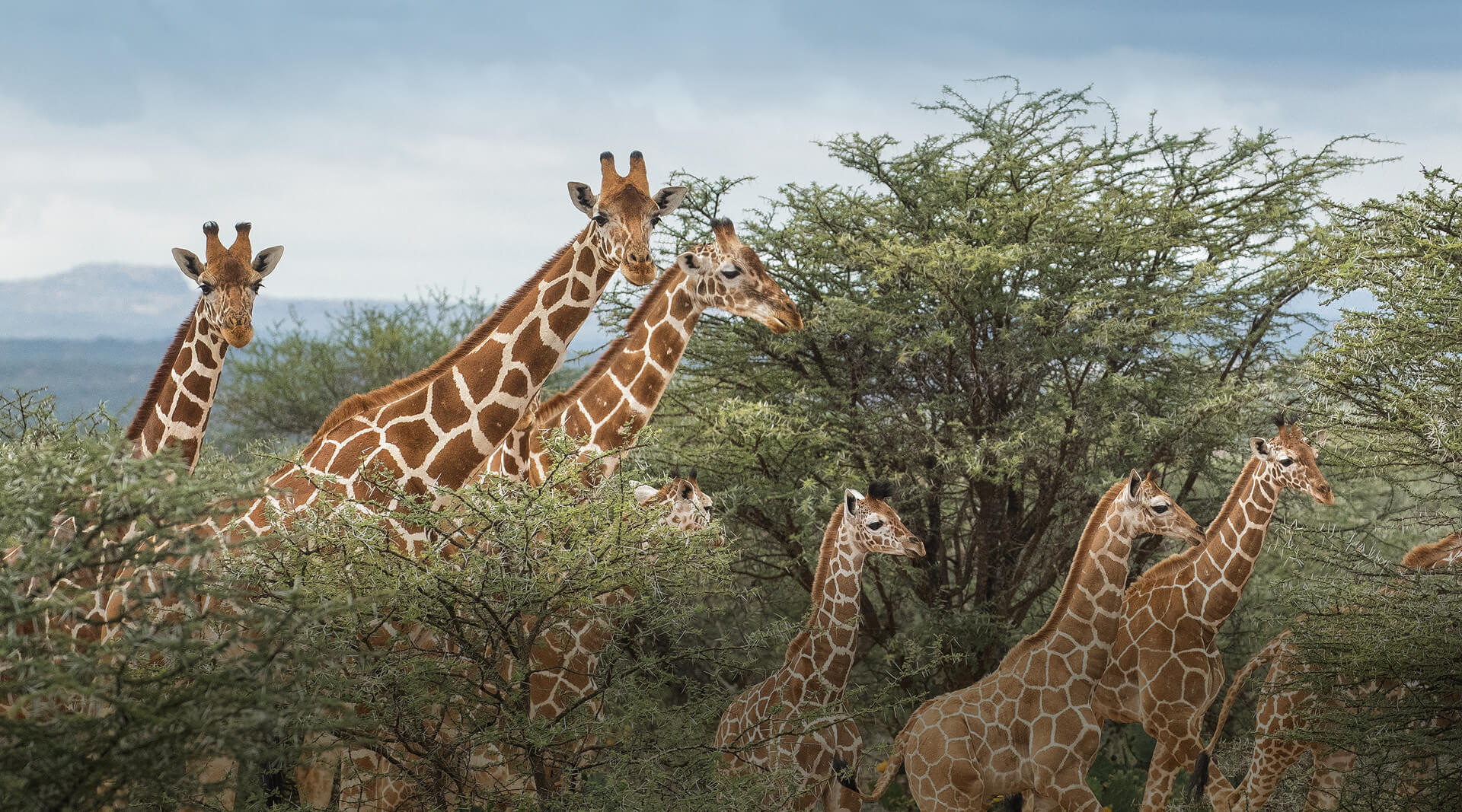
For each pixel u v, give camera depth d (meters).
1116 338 10.30
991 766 6.61
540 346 6.61
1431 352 7.03
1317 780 7.70
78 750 3.54
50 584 3.75
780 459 10.38
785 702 6.92
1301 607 7.27
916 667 9.73
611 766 5.92
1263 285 10.77
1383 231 7.86
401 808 6.14
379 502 6.17
